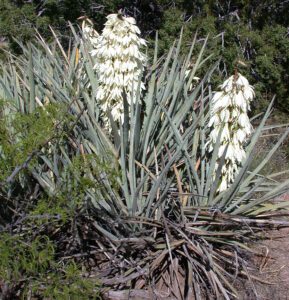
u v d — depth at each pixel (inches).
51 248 76.2
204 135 91.2
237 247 84.7
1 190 78.7
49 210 71.1
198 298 78.6
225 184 87.0
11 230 73.1
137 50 87.9
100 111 96.1
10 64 113.9
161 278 83.6
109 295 78.8
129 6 200.5
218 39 177.2
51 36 192.1
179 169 92.1
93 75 98.6
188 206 85.7
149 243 81.7
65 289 68.1
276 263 90.9
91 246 85.7
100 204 82.5
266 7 181.8
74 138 87.5
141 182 81.5
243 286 83.6
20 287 76.5
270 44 177.2
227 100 81.8
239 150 84.7
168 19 179.9
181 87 96.2
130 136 86.1
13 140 75.6
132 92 87.7
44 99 101.1
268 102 174.7
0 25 192.2
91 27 114.3
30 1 201.0
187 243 81.8
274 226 92.1
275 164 133.6
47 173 86.0
